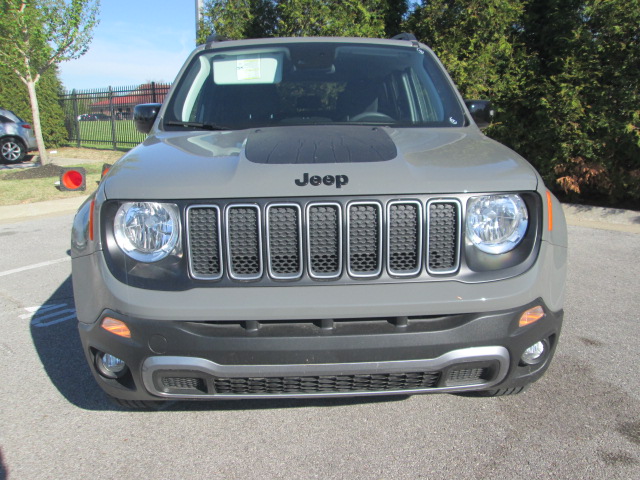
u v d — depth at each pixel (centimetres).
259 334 214
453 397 295
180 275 219
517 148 803
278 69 359
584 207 750
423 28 959
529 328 223
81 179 1029
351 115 328
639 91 682
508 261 224
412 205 220
